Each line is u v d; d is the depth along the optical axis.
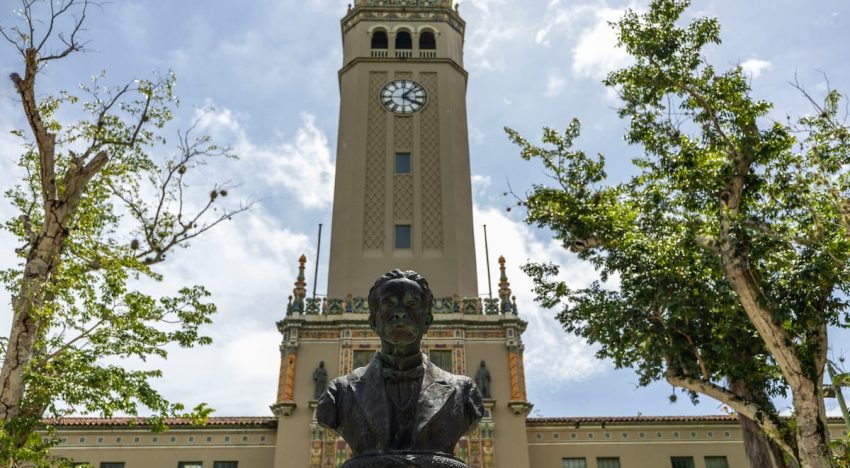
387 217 32.84
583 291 17.33
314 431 25.84
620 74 17.03
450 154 34.75
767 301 13.86
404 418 4.95
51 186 14.72
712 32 16.47
